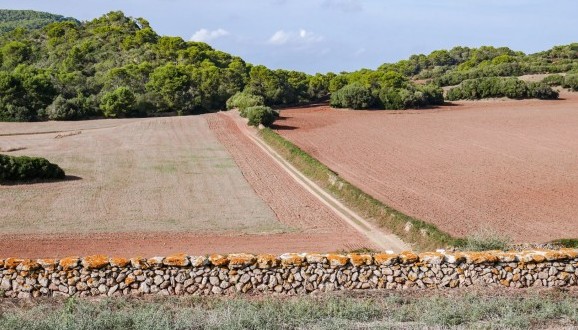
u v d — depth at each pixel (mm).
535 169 46812
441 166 48594
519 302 15188
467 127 73812
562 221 31281
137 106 91625
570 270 17172
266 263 16484
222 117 82062
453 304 14914
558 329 13391
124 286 16203
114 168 47219
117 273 16234
